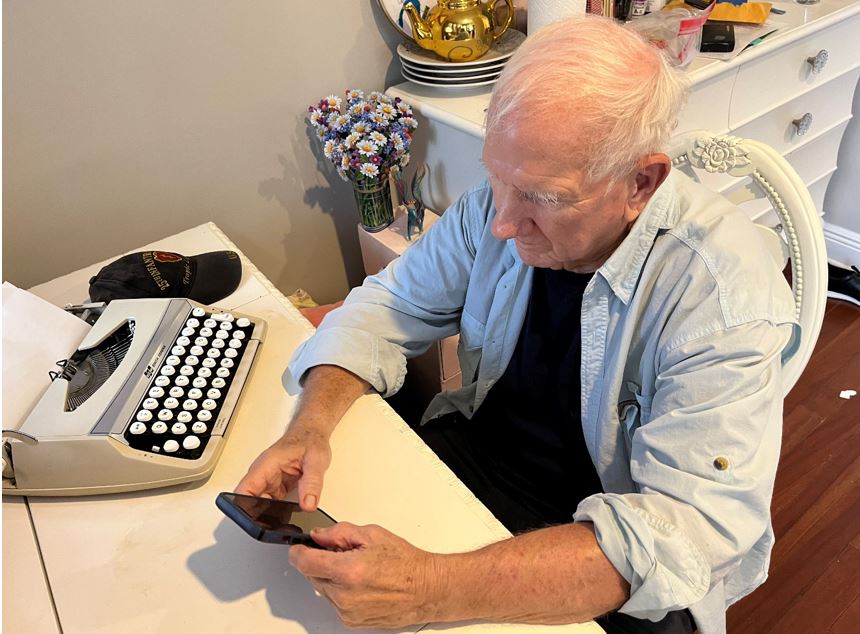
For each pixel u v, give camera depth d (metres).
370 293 1.06
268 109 1.49
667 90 0.72
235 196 1.55
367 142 1.38
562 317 0.94
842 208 2.11
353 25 1.50
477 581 0.66
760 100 1.56
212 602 0.70
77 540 0.77
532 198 0.73
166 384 0.88
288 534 0.65
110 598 0.71
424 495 0.78
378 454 0.83
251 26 1.37
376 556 0.66
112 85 1.29
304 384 0.94
